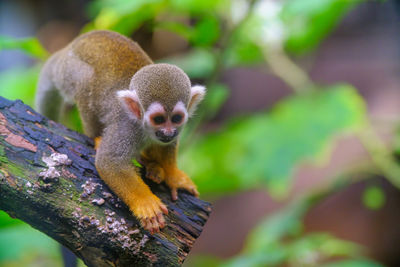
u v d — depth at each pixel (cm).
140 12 1038
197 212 679
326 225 1641
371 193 1266
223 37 1066
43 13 1984
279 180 1065
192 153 1284
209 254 1875
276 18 1111
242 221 1891
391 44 1820
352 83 1786
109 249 591
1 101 664
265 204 1859
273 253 966
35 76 1167
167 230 636
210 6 1070
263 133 1107
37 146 623
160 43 1433
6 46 948
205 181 1302
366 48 1848
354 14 1827
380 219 1580
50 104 994
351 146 1617
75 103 876
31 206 569
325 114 1084
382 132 1298
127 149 719
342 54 1864
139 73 748
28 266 1073
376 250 1580
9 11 2020
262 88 1938
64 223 580
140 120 734
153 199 658
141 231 611
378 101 1680
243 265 941
